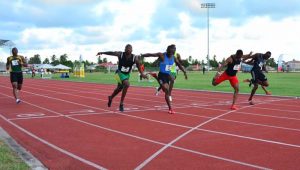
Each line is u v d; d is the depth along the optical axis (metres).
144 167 5.80
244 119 10.30
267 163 5.98
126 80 11.73
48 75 62.16
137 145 7.25
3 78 48.44
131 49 11.45
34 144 7.37
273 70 88.06
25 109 12.66
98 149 6.95
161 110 12.27
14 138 7.92
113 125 9.41
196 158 6.29
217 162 6.05
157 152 6.71
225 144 7.30
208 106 13.34
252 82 13.88
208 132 8.48
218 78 12.69
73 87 26.17
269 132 8.47
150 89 22.80
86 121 10.04
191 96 17.55
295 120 10.16
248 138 7.84
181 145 7.23
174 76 13.44
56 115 11.18
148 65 79.31
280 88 22.89
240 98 16.38
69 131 8.65
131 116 10.93
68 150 6.88
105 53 11.49
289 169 5.65
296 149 6.90
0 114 11.45
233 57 12.30
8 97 17.62
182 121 9.98
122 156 6.45
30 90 22.86
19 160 5.86
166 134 8.27
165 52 11.53
